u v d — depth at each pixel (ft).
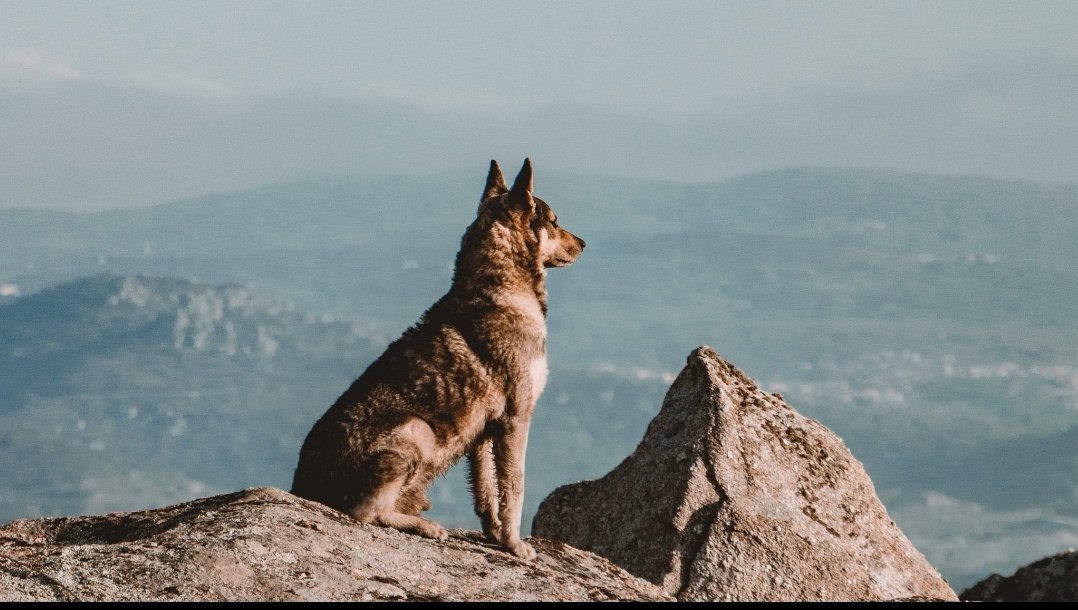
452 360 48.88
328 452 47.60
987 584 47.75
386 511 47.19
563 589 39.93
